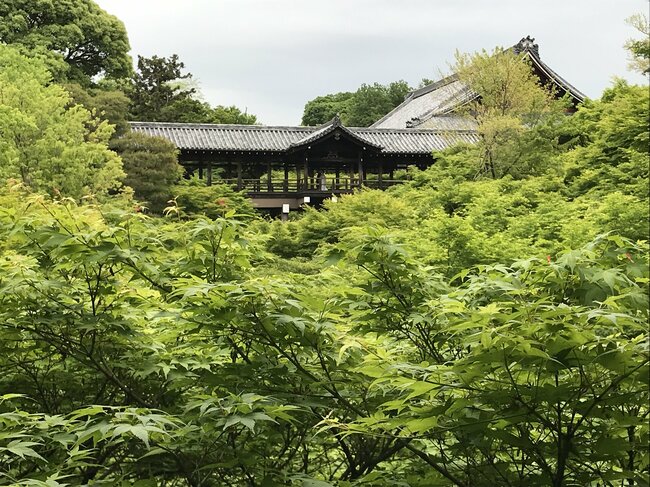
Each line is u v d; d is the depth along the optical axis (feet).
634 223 32.27
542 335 6.10
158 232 10.06
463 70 71.67
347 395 8.90
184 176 103.50
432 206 57.36
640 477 6.23
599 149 52.70
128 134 76.18
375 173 110.52
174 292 8.08
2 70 59.47
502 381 6.48
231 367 8.70
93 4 120.67
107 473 9.64
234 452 8.06
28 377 10.85
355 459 9.48
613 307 6.61
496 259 28.45
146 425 6.74
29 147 50.24
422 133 99.86
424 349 8.99
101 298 9.93
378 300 9.09
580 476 6.91
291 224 58.85
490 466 7.61
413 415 6.86
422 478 8.32
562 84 104.06
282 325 8.11
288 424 9.08
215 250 9.39
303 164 96.48
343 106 189.78
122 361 9.91
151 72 134.72
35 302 9.73
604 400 6.15
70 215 9.33
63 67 105.19
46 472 8.37
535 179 57.26
